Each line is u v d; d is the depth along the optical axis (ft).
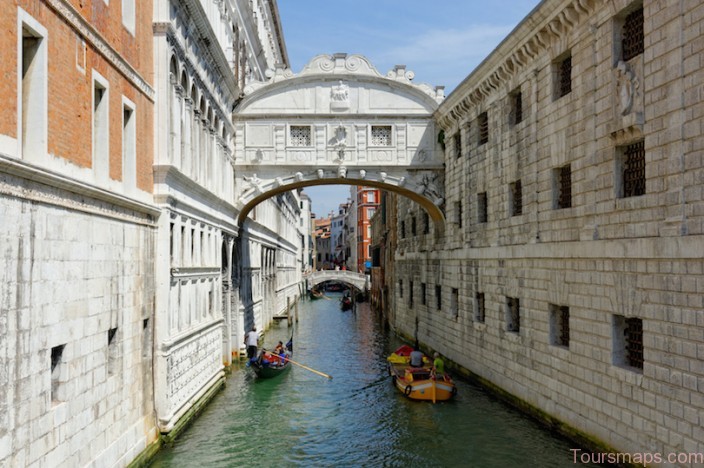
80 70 34.99
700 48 35.81
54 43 31.60
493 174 69.21
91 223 36.19
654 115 39.93
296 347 114.42
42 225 30.07
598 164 46.83
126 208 42.24
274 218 162.30
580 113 49.52
